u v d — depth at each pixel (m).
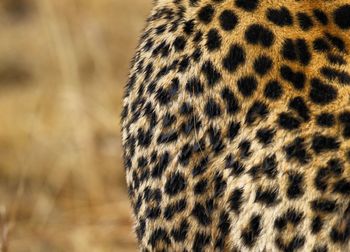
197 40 7.38
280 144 7.06
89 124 16.47
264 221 7.02
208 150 7.27
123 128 8.01
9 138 17.33
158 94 7.50
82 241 14.27
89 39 19.50
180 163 7.36
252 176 7.08
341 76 7.16
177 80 7.40
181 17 7.52
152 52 7.67
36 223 14.79
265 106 7.16
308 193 6.94
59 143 16.62
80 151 16.20
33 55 21.69
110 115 16.95
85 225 14.91
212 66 7.28
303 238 6.92
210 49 7.31
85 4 22.91
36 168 16.47
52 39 18.17
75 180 16.17
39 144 16.73
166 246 7.49
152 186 7.54
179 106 7.38
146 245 7.67
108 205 15.42
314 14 7.34
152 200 7.54
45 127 17.19
